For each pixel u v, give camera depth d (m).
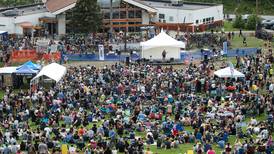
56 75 68.06
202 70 76.25
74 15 107.44
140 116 55.28
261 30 116.19
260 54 88.44
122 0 114.25
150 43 88.38
